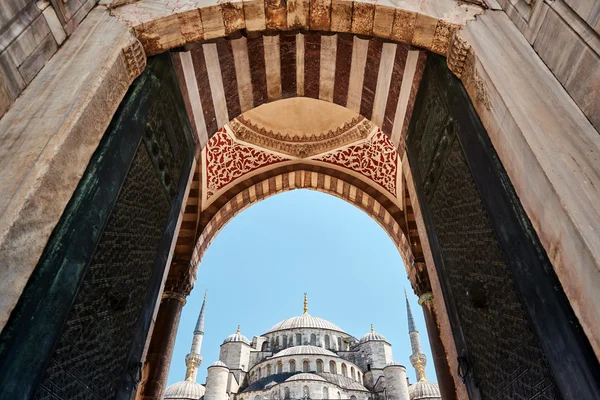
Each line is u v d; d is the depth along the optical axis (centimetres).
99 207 281
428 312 877
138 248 346
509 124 278
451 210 382
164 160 409
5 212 206
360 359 4691
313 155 1094
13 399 189
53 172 236
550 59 294
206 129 528
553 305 225
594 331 192
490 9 370
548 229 232
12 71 267
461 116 358
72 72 297
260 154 1086
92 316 268
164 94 409
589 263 196
